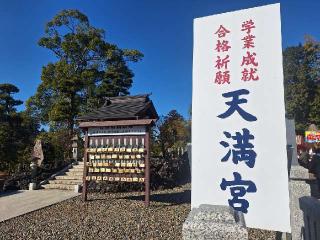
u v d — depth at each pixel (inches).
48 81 1091.9
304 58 1604.3
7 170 761.0
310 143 719.7
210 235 94.7
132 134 374.3
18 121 1080.2
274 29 168.4
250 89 167.2
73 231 257.4
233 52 175.0
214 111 172.7
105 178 378.6
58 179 551.8
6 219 304.2
